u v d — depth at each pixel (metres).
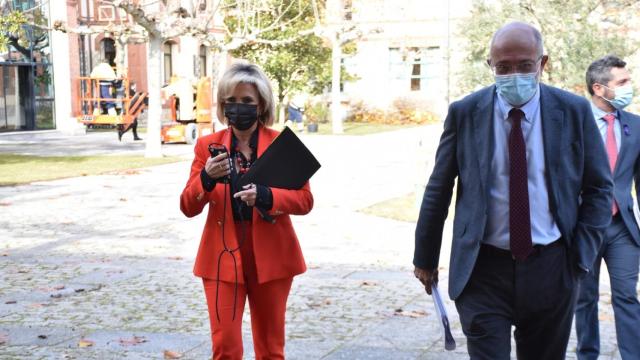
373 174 17.22
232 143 3.88
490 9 16.61
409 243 9.48
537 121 3.22
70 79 32.91
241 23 31.16
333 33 32.16
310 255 8.70
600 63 4.59
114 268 8.05
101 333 5.74
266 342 3.90
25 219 11.30
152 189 14.81
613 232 4.55
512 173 3.17
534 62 3.08
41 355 5.23
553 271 3.22
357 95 42.09
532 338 3.41
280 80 33.19
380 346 5.41
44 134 31.62
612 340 5.52
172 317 6.18
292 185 3.74
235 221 3.78
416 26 40.53
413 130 34.75
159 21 20.92
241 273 3.75
